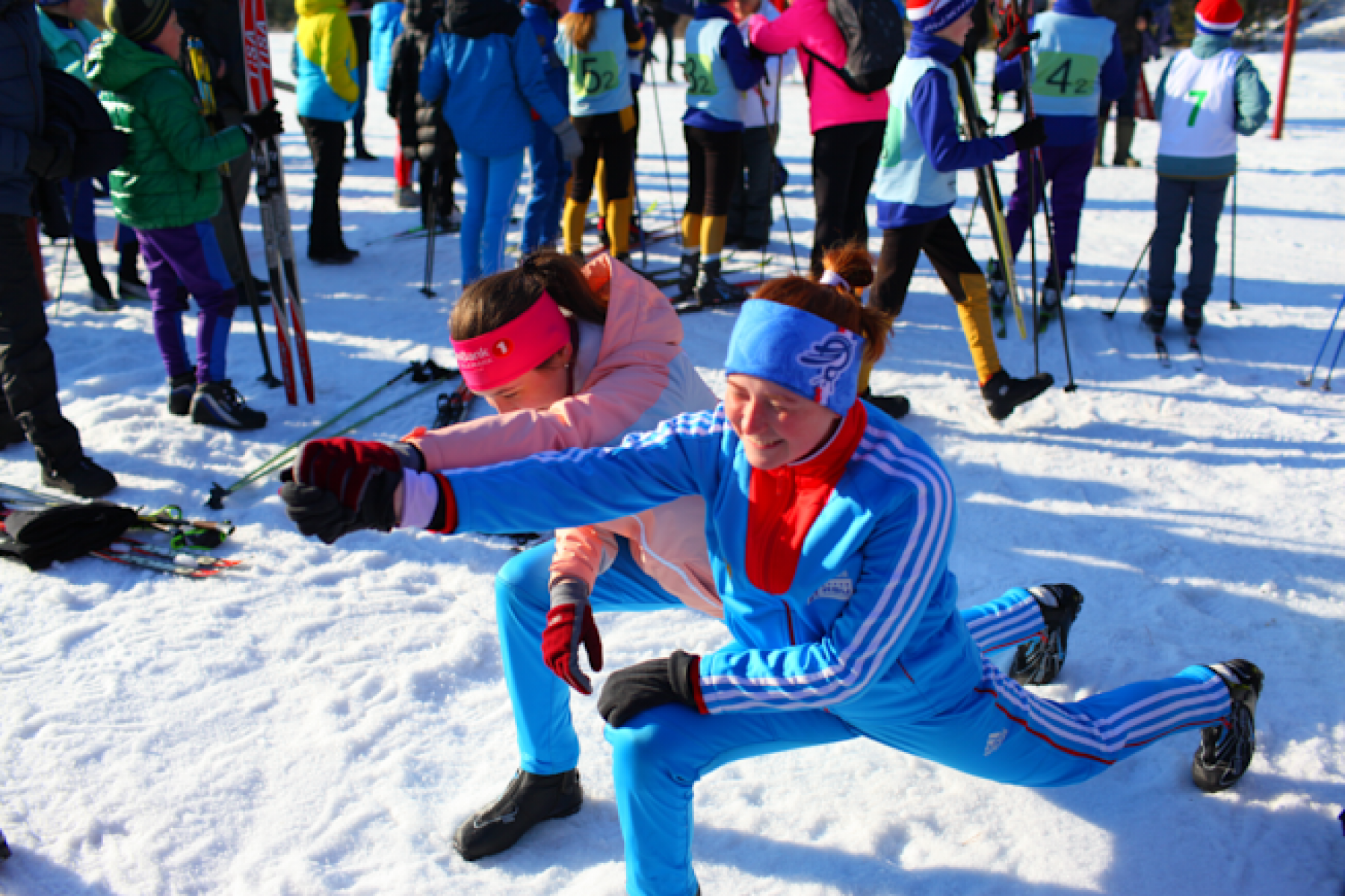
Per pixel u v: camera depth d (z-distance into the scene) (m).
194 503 3.72
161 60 3.82
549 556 1.99
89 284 5.88
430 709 2.62
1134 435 4.25
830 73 4.80
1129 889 2.00
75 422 4.30
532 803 2.15
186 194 3.97
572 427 1.67
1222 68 4.81
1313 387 4.68
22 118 3.37
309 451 1.29
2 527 3.31
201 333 4.23
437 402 4.47
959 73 4.01
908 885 2.03
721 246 5.79
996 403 4.29
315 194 6.66
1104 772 2.33
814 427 1.48
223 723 2.52
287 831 2.18
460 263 6.80
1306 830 2.13
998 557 3.35
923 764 2.38
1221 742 2.17
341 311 5.93
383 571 3.29
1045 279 5.71
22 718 2.49
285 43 20.28
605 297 1.93
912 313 5.86
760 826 2.20
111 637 2.86
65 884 2.03
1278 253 6.90
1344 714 2.48
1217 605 3.02
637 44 6.12
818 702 1.60
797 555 1.59
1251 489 3.75
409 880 2.06
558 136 5.43
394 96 6.13
